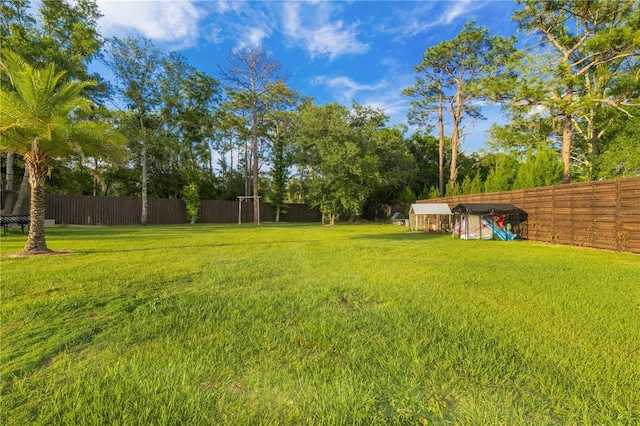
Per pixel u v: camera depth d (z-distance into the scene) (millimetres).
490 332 2531
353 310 3121
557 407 1580
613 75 14883
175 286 4047
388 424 1463
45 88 7234
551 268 5504
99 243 9328
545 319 2855
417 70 25297
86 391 1696
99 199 20906
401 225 22078
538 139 18047
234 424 1450
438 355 2111
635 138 14414
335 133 21500
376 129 28641
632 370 1929
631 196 7750
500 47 20578
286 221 31016
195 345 2270
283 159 30016
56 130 7188
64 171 21312
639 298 3576
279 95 26219
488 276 4785
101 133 8188
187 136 25203
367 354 2133
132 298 3457
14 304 3170
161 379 1813
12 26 14078
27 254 6922
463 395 1687
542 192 11070
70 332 2482
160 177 27297
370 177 21891
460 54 23312
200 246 8742
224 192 32844
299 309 3123
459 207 12625
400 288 4004
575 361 2035
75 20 16625
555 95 14047
